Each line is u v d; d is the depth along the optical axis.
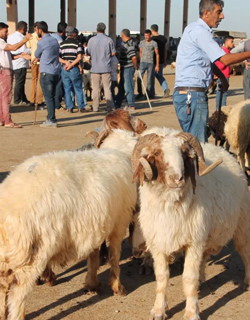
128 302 4.43
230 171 4.61
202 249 4.14
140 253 4.87
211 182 4.30
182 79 5.94
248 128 8.23
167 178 3.73
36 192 3.77
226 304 4.39
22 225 3.68
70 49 14.08
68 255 4.07
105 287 4.72
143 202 4.13
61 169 4.00
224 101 11.69
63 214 3.85
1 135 11.20
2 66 11.62
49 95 12.09
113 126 5.43
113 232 4.55
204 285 4.77
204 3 5.68
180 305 4.36
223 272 5.09
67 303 4.40
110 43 13.87
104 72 14.01
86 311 4.26
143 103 17.03
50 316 4.16
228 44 11.81
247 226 4.73
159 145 3.82
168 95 18.77
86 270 5.11
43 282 4.78
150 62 17.83
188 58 5.86
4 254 3.73
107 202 4.17
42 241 3.75
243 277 4.96
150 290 4.66
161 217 4.00
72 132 11.68
